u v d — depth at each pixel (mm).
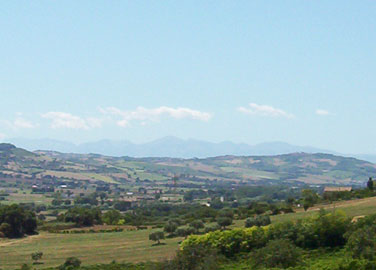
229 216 134000
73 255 97938
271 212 132250
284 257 65250
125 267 78062
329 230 73812
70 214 148500
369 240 63281
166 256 86062
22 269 83188
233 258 74062
